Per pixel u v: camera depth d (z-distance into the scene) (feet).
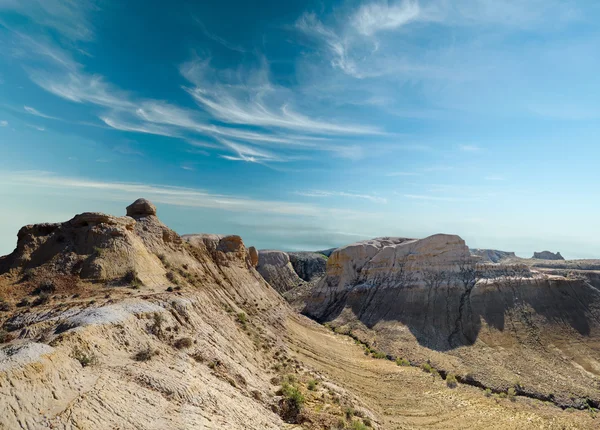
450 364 191.52
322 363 150.71
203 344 81.00
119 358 59.93
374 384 144.66
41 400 42.06
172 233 157.79
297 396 83.20
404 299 273.33
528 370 186.09
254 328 139.85
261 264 424.05
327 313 301.84
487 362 195.93
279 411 77.77
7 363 43.29
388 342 227.61
